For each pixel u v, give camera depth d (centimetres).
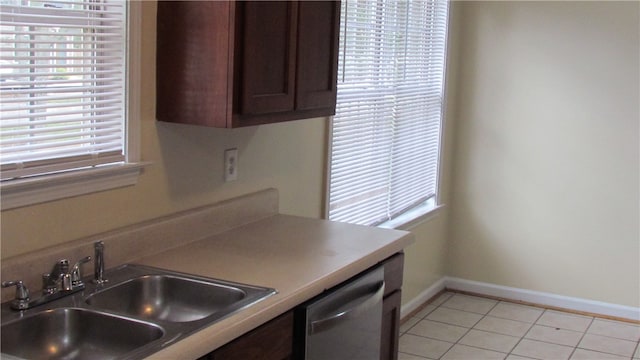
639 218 453
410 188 441
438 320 447
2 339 180
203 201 270
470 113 489
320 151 340
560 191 470
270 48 242
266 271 226
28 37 202
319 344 218
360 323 240
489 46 478
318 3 264
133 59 232
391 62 398
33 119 206
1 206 194
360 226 289
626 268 459
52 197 209
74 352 191
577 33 454
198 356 170
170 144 251
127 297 216
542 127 470
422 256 464
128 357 159
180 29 236
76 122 219
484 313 462
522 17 467
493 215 490
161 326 179
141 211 242
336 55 279
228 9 227
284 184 316
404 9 406
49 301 196
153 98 242
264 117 246
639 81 443
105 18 222
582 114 459
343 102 352
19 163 199
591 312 469
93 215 223
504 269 491
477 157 491
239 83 232
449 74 475
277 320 202
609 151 455
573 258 472
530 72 469
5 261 195
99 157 224
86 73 217
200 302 217
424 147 455
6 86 195
